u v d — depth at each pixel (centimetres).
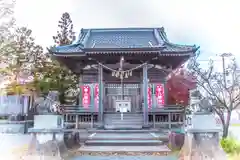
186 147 972
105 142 1336
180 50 2098
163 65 2406
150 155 1087
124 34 2725
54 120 957
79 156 1075
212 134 905
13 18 2366
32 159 912
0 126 2019
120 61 2125
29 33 2894
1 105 2698
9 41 2391
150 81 2422
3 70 2553
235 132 1612
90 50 2002
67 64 2400
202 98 998
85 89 2408
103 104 2195
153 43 2408
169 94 2752
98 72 2244
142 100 2267
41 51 2909
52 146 934
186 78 2738
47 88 2461
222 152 890
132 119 2061
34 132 934
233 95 1351
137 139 1408
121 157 1050
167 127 1972
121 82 2361
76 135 1314
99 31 2753
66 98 2666
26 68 2797
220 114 1238
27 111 2588
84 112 2048
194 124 927
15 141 1445
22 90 2653
